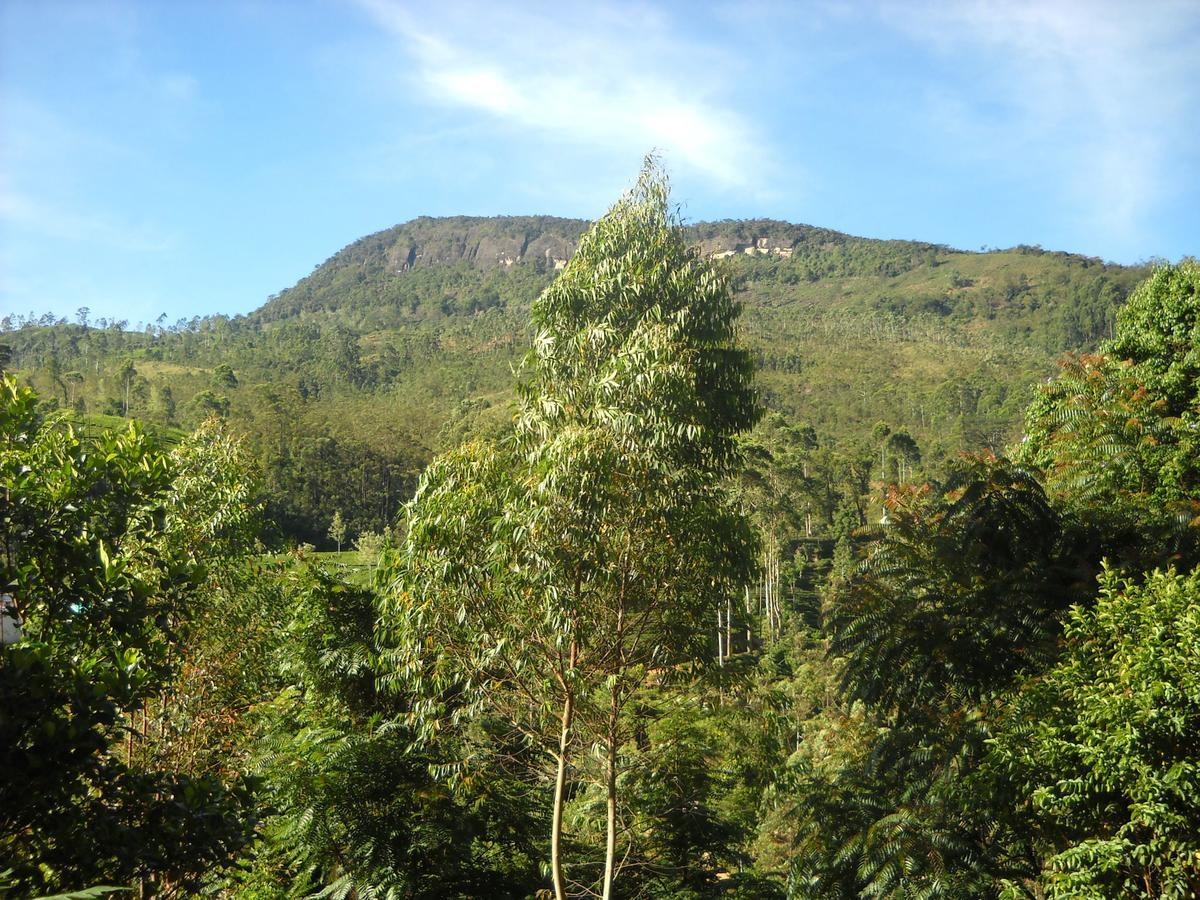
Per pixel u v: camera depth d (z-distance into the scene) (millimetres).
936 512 10930
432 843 9703
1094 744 6547
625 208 10336
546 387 9672
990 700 9492
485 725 10703
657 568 8992
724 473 10102
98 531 5805
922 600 10188
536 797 11391
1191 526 10445
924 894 8320
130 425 6242
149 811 4961
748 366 10039
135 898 6098
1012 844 8750
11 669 4605
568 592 8688
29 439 5863
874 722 10578
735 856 11484
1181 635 6387
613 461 8484
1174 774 6043
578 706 9172
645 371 8734
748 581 9594
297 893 10289
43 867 4645
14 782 4418
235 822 5242
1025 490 10781
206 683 10688
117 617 5574
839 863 9133
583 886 10781
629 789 10953
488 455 9297
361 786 9961
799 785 10742
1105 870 6383
